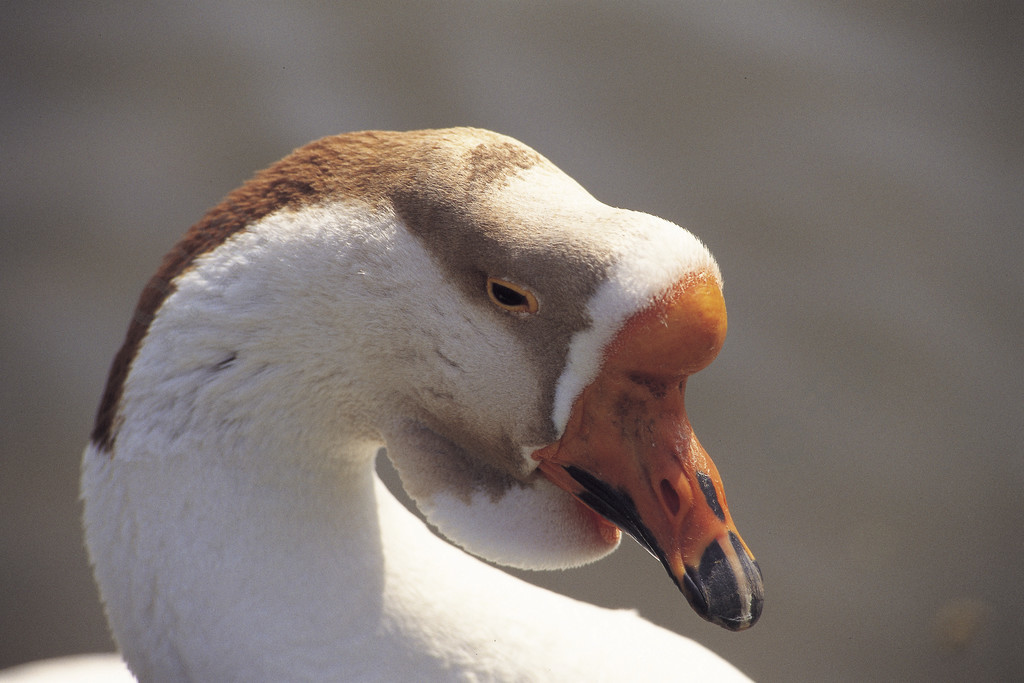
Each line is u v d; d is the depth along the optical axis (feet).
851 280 34.65
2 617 28.84
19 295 34.68
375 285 13.16
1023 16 40.45
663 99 39.32
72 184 37.24
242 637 14.11
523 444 13.65
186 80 39.63
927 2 41.06
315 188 13.43
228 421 13.89
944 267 34.65
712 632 28.84
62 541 30.30
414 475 14.34
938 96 38.32
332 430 14.33
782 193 36.76
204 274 13.57
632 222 12.39
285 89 38.93
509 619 15.67
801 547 29.73
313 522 14.51
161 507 14.11
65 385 32.99
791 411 32.32
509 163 13.25
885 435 31.68
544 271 12.40
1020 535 29.78
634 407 13.00
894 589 28.91
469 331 13.10
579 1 41.83
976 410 31.99
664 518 13.08
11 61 39.81
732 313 34.04
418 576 15.23
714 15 40.93
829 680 27.76
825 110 38.34
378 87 39.01
